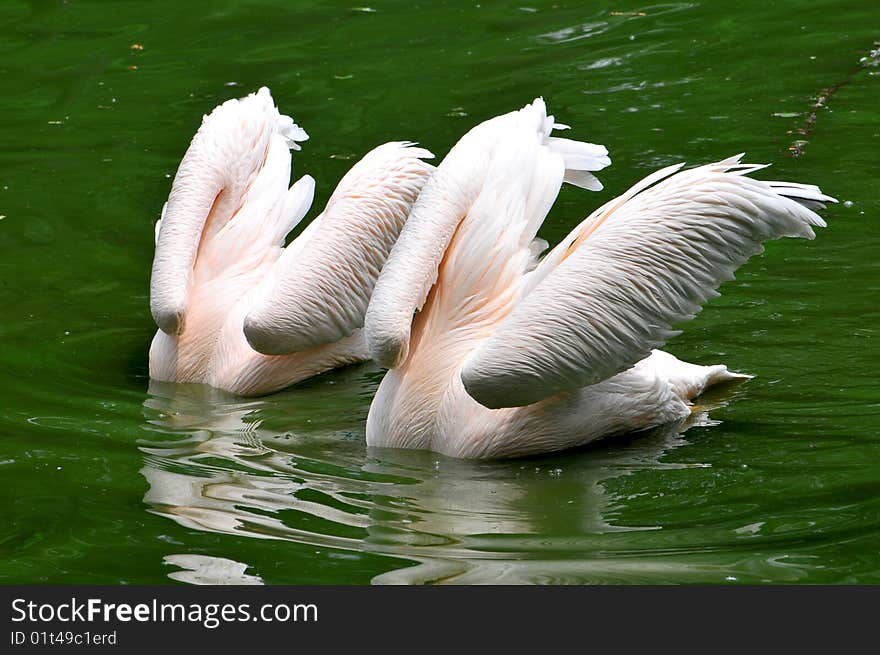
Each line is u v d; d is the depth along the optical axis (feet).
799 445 35.12
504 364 33.88
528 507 32.53
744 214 34.09
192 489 33.81
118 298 48.83
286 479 34.71
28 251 52.54
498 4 81.20
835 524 30.37
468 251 37.45
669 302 34.17
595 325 33.96
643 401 36.63
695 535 30.32
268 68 71.20
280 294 41.63
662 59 69.97
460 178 37.68
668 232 34.09
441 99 65.46
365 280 42.45
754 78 66.54
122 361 44.11
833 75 66.28
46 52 75.41
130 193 57.41
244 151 45.44
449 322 37.55
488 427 35.96
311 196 46.88
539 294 34.35
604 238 34.42
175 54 74.28
